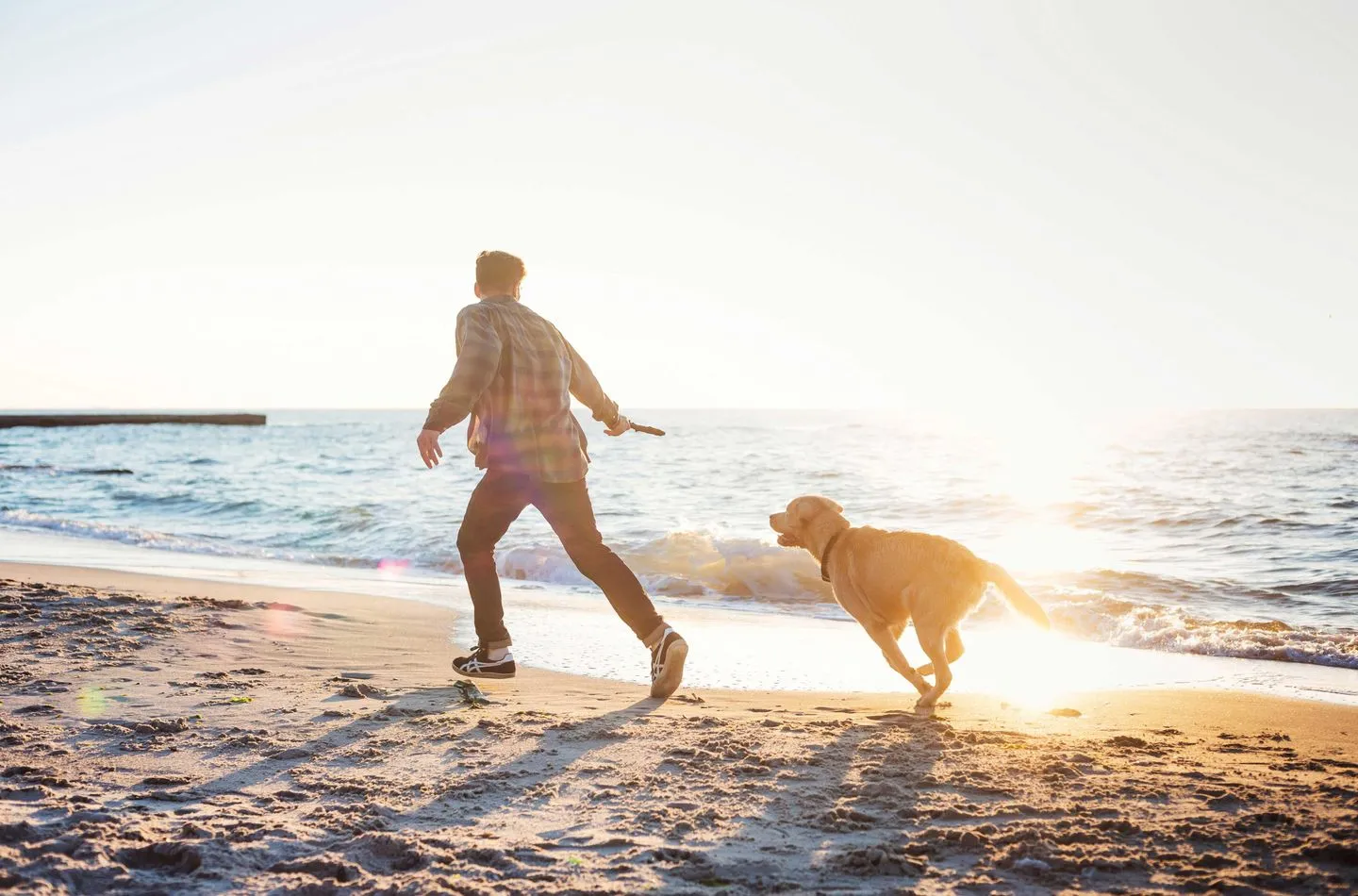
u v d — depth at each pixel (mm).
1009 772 3482
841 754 3754
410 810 3047
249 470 33875
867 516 18312
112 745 3758
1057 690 5809
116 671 5199
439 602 8938
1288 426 70562
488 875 2461
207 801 3088
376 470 33500
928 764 3596
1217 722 4707
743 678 6027
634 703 4891
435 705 4641
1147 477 25609
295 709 4445
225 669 5422
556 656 6496
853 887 2410
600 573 4938
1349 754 3914
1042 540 15070
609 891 2346
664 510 19312
